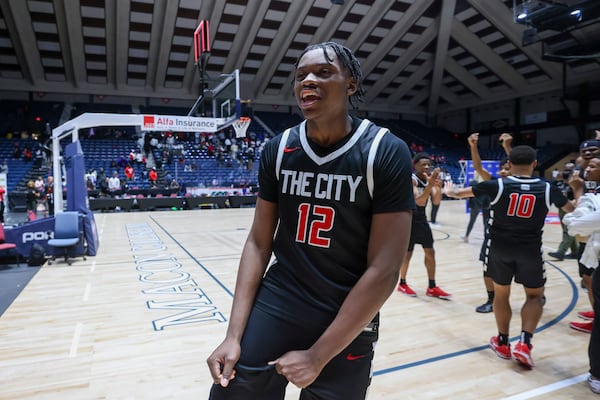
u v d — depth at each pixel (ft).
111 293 14.96
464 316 12.60
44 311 12.97
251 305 3.63
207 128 28.40
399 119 96.27
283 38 66.95
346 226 3.37
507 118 86.74
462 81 83.82
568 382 8.55
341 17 63.82
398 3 64.08
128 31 60.64
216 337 10.82
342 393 3.47
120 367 9.14
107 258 21.39
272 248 3.93
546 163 73.15
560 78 72.28
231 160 63.77
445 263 20.31
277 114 85.35
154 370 9.00
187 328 11.46
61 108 69.77
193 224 36.06
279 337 3.41
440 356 9.75
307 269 3.48
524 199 8.77
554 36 62.54
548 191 8.74
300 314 3.43
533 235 8.93
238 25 62.90
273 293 3.59
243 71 73.36
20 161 54.60
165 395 7.98
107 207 46.98
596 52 59.98
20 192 44.86
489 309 12.97
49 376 8.74
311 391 3.53
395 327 11.62
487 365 9.29
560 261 20.68
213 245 25.52
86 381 8.53
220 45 66.13
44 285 16.07
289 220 3.61
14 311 12.96
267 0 58.85
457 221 37.68
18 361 9.45
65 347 10.21
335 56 3.33
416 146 85.10
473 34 70.33
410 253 14.67
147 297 14.44
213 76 71.87
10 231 19.70
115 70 68.18
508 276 9.33
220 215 44.04
